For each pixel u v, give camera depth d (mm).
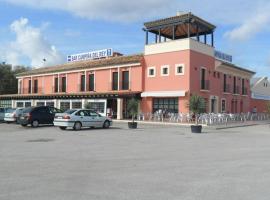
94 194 7082
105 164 10562
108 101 40062
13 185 7785
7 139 17859
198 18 36625
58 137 19000
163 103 37531
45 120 27641
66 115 23953
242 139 19203
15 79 68312
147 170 9641
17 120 27891
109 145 15469
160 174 9109
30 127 26750
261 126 32500
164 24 37719
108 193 7164
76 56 53062
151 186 7781
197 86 36719
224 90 42562
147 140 17812
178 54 36438
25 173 9117
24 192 7188
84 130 24000
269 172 9508
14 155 12281
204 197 6906
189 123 32219
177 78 36375
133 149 14164
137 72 39438
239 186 7859
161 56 37844
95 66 43188
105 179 8461
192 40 36156
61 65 52781
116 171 9469
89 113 25094
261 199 6824
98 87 43156
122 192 7246
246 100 48594
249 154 13039
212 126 30031
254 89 55688
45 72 50625
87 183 8039
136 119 36906
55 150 13680
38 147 14602
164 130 24797
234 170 9766
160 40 38406
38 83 52406
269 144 16703
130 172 9344
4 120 32344
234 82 45344
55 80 49500
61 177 8656
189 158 11891
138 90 39156
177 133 22484
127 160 11352
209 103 38812
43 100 48250
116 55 49094
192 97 25609
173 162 11031
